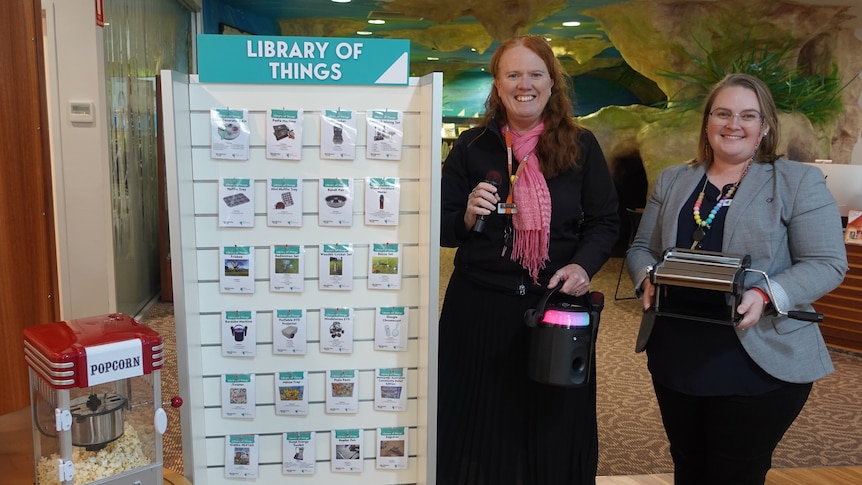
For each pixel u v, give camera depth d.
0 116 3.02
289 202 1.64
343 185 1.65
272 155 1.61
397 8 7.51
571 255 1.86
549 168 1.78
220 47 1.56
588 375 1.66
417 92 1.64
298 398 1.73
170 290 5.68
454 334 1.92
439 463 1.94
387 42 1.61
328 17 8.04
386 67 1.62
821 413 3.52
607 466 2.81
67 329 1.35
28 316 3.18
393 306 1.73
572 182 1.82
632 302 6.27
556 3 7.30
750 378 1.66
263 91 1.60
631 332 5.12
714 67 7.62
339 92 1.62
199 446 1.69
